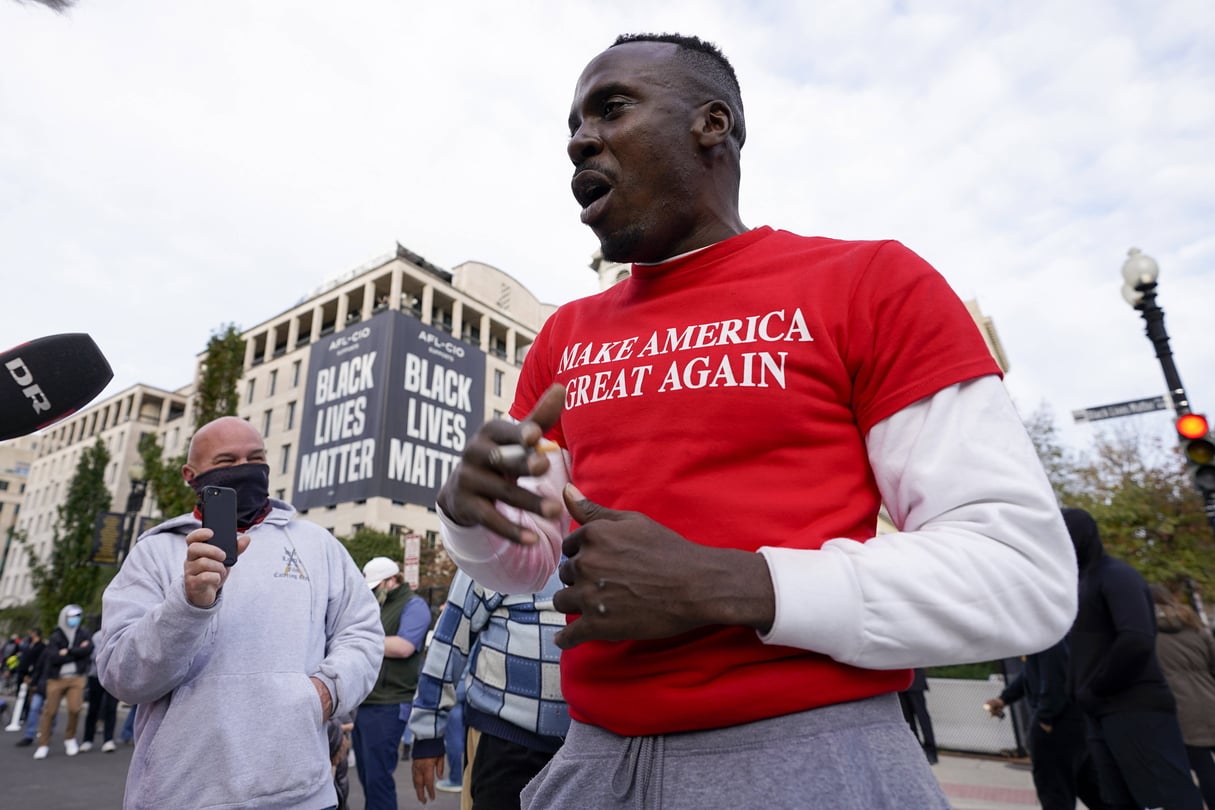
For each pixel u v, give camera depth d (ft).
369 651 8.61
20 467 319.68
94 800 23.61
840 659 2.66
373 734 15.98
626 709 3.02
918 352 3.05
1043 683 14.49
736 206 4.19
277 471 138.51
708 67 4.06
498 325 168.76
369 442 120.47
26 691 51.85
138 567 7.91
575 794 3.18
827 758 2.73
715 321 3.46
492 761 9.45
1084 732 14.12
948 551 2.64
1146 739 11.32
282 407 144.77
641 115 3.83
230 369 74.18
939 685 34.12
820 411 3.17
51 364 3.88
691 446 3.22
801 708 2.81
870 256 3.37
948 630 2.57
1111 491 58.39
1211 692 14.75
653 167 3.79
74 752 35.68
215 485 7.70
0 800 23.44
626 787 3.00
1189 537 54.29
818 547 2.95
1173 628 15.19
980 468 2.80
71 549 93.81
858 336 3.22
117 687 6.97
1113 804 12.09
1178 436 24.89
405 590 17.62
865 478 3.22
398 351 126.00
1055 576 2.69
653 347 3.57
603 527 2.67
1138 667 11.35
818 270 3.43
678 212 3.84
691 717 2.87
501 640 9.69
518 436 2.70
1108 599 11.81
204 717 7.09
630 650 3.10
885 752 2.82
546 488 4.06
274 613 7.83
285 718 7.42
